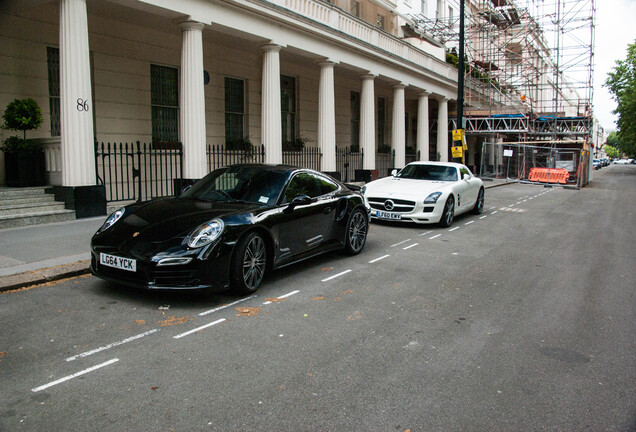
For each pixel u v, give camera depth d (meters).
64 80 9.15
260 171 6.71
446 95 25.31
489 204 16.14
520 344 4.36
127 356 3.87
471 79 27.75
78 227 8.63
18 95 10.35
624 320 5.06
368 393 3.39
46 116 10.89
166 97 13.48
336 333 4.50
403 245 8.81
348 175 21.28
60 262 6.33
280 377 3.59
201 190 6.66
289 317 4.89
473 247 8.80
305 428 2.93
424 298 5.68
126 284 5.04
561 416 3.16
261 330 4.52
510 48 33.25
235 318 4.81
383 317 4.98
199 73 11.41
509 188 23.44
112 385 3.39
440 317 5.04
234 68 15.50
